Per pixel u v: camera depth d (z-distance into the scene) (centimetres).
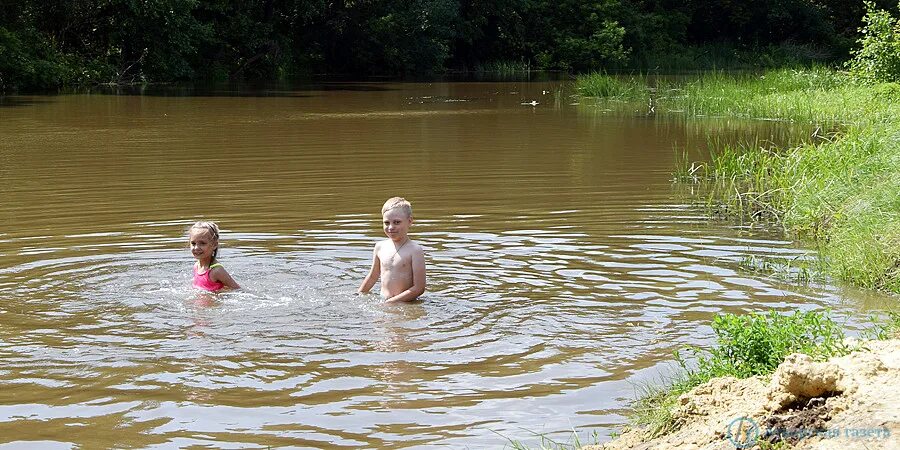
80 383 555
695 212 1095
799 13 5588
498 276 793
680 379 556
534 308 705
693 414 484
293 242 916
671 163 1508
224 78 3941
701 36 5803
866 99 2206
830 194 1045
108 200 1144
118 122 2153
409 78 4175
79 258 841
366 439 489
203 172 1386
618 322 676
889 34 2272
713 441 445
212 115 2348
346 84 3722
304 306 703
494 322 671
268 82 3819
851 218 945
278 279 775
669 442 462
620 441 478
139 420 509
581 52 4906
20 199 1148
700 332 655
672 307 714
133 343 620
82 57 3525
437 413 520
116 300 711
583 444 482
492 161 1520
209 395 541
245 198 1161
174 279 771
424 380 564
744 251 904
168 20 3544
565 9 5112
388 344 624
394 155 1594
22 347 611
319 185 1268
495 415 518
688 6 5688
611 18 5100
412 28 4469
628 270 822
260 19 4219
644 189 1250
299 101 2841
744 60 5309
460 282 773
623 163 1505
